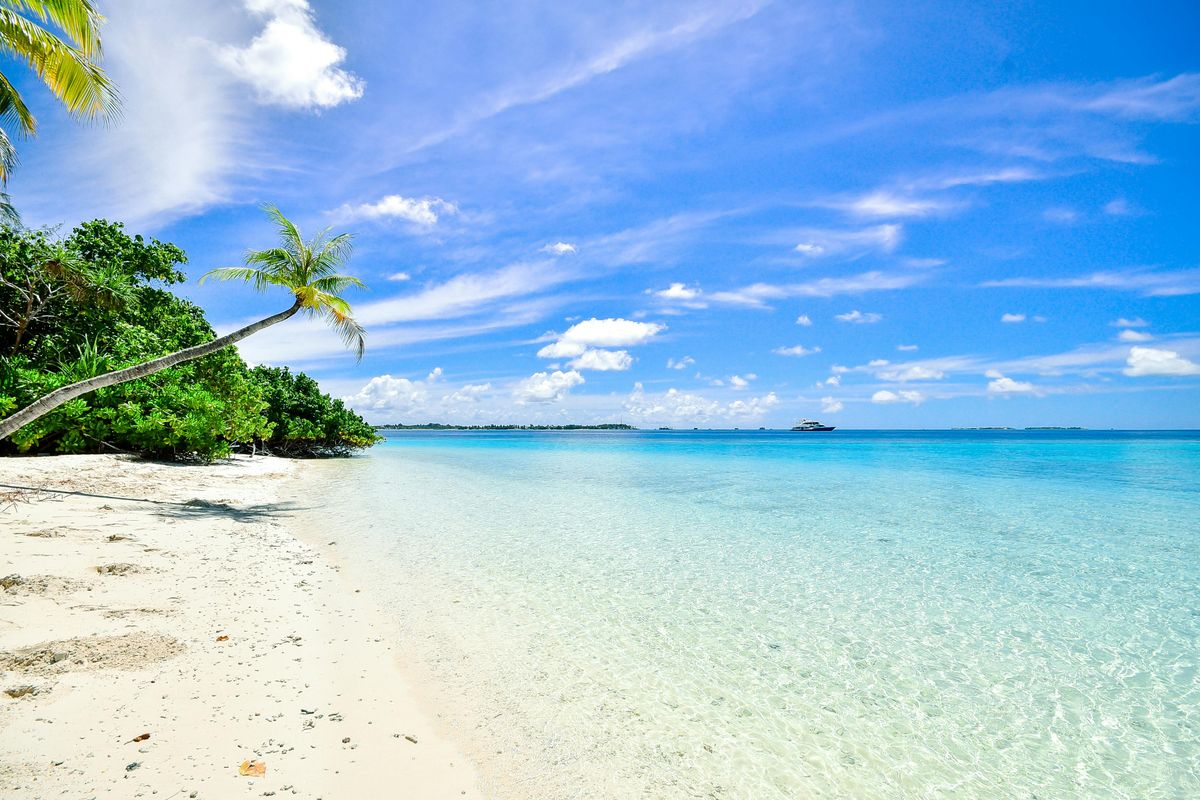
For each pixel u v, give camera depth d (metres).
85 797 3.29
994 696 5.85
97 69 11.21
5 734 3.82
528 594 8.77
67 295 23.95
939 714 5.45
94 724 4.09
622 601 8.60
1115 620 8.15
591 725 4.95
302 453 46.88
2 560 7.78
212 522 12.75
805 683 6.04
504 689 5.54
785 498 21.03
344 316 18.05
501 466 38.66
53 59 10.81
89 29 10.34
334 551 11.04
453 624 7.26
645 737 4.82
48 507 12.16
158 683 4.84
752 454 56.69
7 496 12.66
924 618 8.15
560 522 15.46
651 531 14.27
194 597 7.21
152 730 4.11
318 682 5.25
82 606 6.40
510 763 4.28
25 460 17.95
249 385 32.91
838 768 4.51
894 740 4.97
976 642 7.30
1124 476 30.64
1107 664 6.67
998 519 16.44
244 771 3.75
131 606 6.60
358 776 3.88
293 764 3.92
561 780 4.11
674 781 4.21
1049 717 5.45
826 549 12.40
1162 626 7.92
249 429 29.44
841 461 44.53
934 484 26.28
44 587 6.83
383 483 25.75
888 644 7.19
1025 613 8.41
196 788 3.50
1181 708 5.65
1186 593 9.41
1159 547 12.84
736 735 4.94
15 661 4.86
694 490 23.66
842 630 7.65
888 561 11.39
